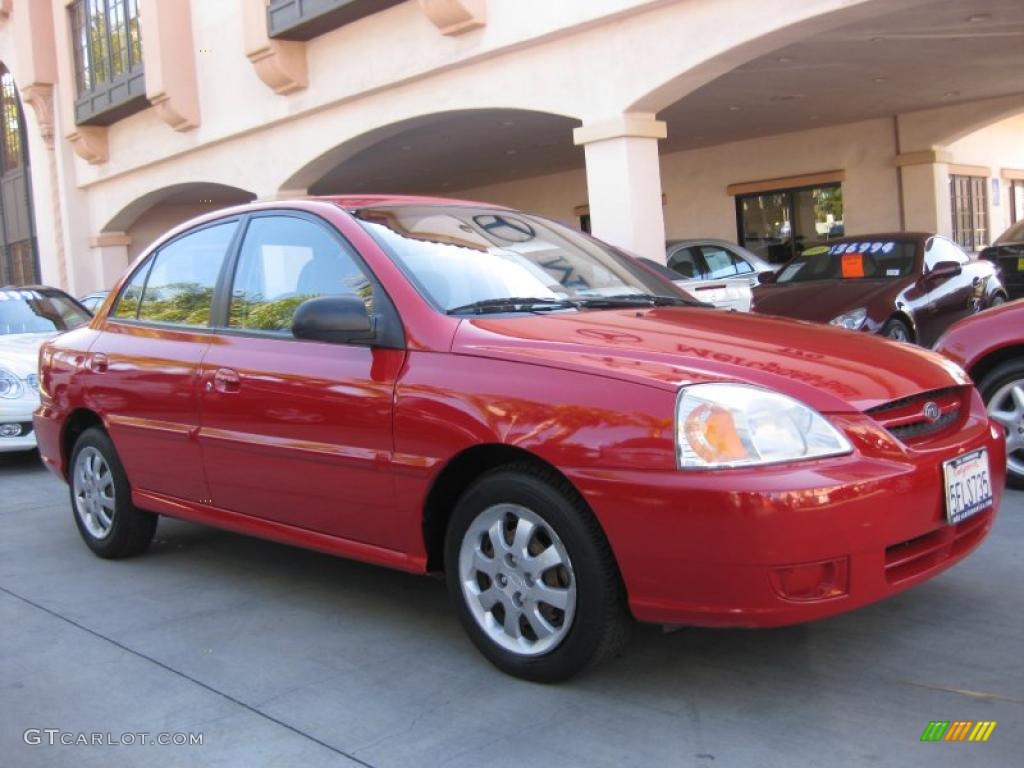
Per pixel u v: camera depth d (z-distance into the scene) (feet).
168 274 16.26
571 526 10.41
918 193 59.77
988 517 11.62
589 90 35.68
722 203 69.00
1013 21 37.99
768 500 9.37
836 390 10.28
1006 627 12.21
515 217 15.51
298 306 13.37
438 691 11.30
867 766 9.20
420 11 40.81
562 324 11.91
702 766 9.37
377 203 14.34
